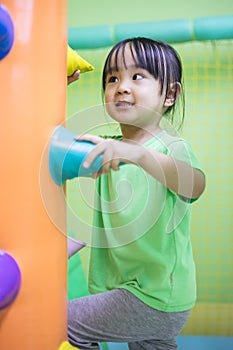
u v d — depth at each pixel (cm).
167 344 87
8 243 47
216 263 158
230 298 156
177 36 142
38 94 48
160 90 79
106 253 85
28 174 47
